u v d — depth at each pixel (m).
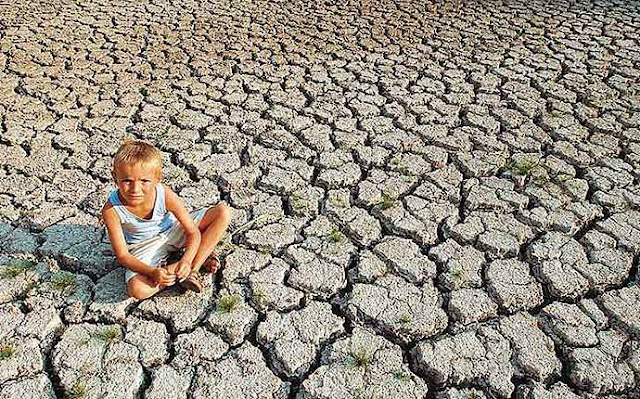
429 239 3.07
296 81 4.68
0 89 4.36
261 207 3.26
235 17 5.99
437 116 4.21
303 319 2.58
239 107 4.27
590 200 3.38
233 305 2.61
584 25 5.95
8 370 2.31
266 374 2.36
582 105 4.39
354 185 3.49
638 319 2.62
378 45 5.39
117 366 2.35
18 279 2.69
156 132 3.92
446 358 2.42
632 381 2.36
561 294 2.75
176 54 5.07
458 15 6.20
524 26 5.91
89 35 5.38
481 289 2.77
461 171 3.65
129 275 2.57
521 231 3.12
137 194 2.42
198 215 2.75
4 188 3.31
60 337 2.46
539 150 3.85
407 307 2.65
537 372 2.38
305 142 3.87
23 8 5.95
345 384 2.32
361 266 2.87
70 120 4.02
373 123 4.11
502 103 4.41
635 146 3.89
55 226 3.01
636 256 2.99
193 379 2.32
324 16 6.10
